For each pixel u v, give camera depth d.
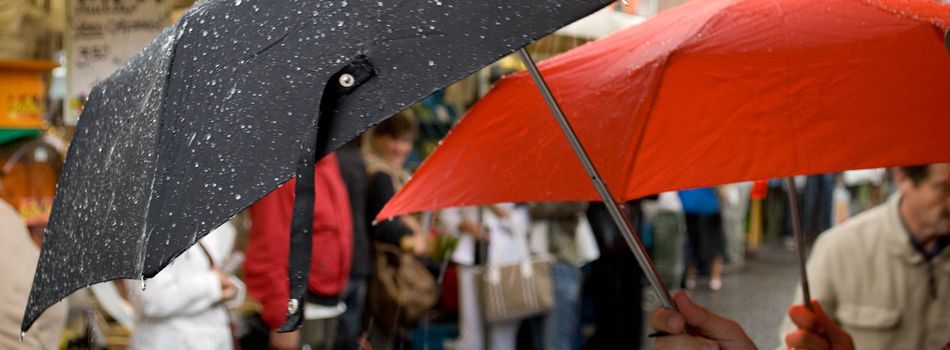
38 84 5.54
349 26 1.30
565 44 7.21
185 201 1.27
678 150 2.31
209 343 4.59
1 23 5.43
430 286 6.46
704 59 2.24
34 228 5.19
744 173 2.28
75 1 6.28
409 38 1.29
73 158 1.59
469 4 1.29
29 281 3.31
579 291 7.45
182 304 4.53
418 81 1.27
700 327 2.25
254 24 1.36
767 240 18.58
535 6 1.27
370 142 7.02
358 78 1.28
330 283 5.67
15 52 5.46
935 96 2.23
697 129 2.30
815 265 3.56
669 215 9.64
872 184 18.55
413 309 6.37
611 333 7.54
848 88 2.25
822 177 18.05
